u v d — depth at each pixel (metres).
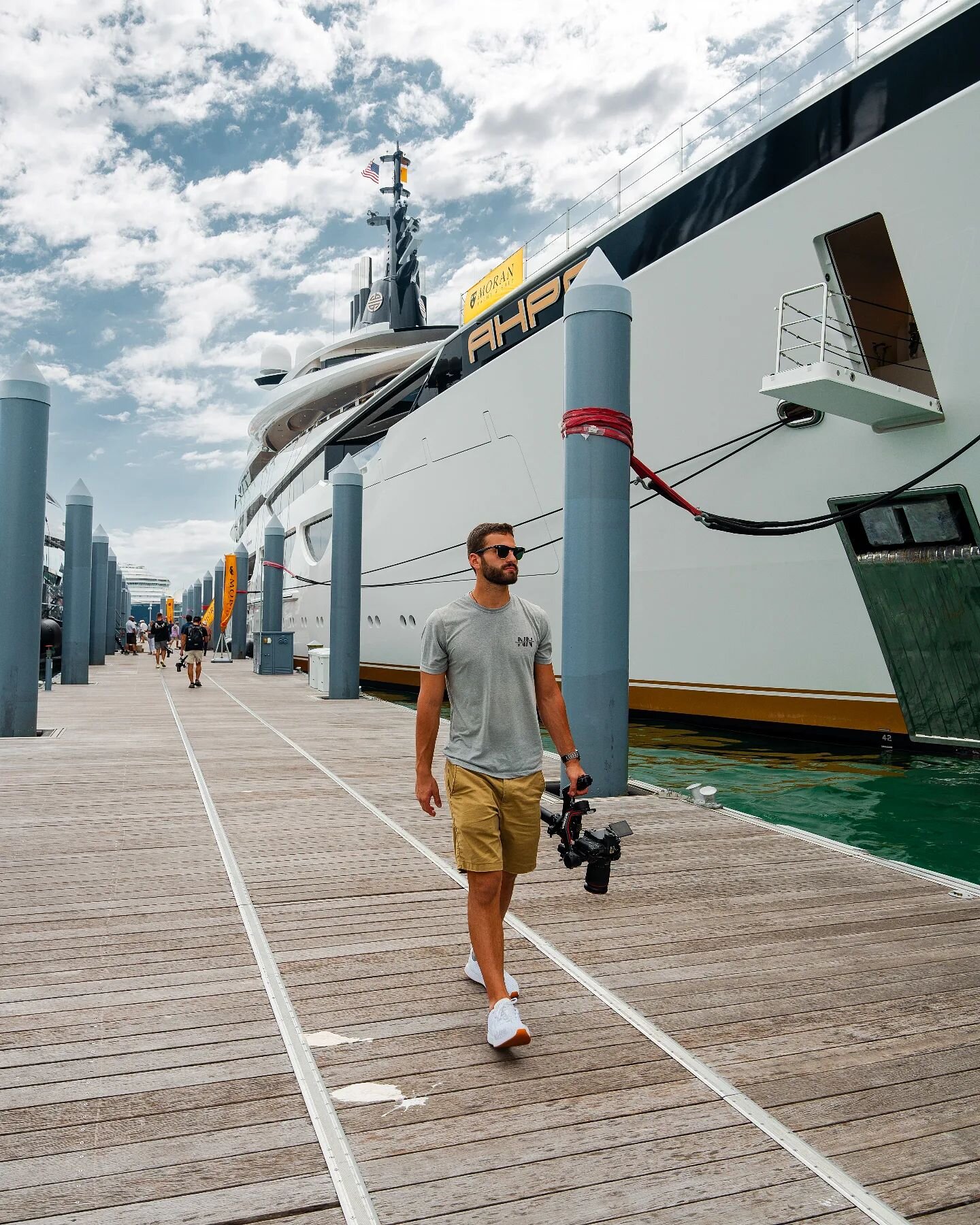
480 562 2.62
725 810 5.81
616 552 6.09
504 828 2.64
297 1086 2.27
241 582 34.28
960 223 6.59
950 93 6.59
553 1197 1.82
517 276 12.21
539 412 11.51
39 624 9.56
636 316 9.51
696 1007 2.77
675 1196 1.82
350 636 14.90
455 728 2.64
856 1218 1.76
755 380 8.37
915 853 5.70
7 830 5.22
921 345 7.79
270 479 32.50
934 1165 1.93
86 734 9.81
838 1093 2.24
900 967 3.12
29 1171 1.89
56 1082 2.28
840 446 7.75
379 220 27.73
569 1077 2.32
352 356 28.05
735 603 9.02
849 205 7.28
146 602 100.12
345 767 7.59
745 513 8.73
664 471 9.52
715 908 3.79
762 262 8.06
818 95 7.53
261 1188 1.84
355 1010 2.73
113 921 3.59
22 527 9.30
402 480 16.09
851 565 7.95
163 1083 2.28
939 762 8.20
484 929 2.54
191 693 16.08
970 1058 2.44
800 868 4.44
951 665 7.56
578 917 3.66
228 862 4.53
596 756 6.16
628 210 9.62
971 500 6.95
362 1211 1.76
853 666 8.16
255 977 3.00
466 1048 2.48
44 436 9.40
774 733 9.05
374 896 3.96
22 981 2.95
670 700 9.91
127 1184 1.85
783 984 2.96
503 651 2.61
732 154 8.34
